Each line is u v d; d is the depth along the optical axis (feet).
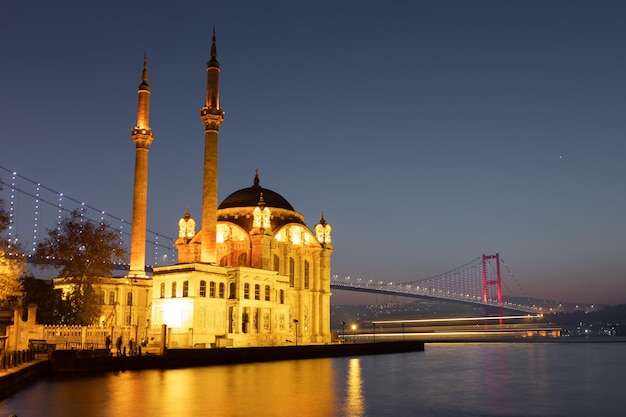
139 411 133.08
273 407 140.67
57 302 316.60
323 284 454.40
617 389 184.14
